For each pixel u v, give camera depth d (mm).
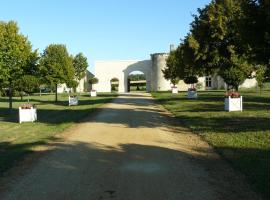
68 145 13305
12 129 19297
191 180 8734
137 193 7828
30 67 32312
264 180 8438
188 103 32031
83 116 23859
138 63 87188
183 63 42344
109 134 15609
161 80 81562
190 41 35781
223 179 8797
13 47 30484
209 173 9328
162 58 81312
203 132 15586
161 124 18875
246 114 21297
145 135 15219
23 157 11406
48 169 9906
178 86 78062
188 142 13594
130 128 17375
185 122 19141
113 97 49812
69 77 46406
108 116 23172
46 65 45688
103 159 10938
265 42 15391
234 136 14164
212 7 35062
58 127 18547
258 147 12023
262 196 7559
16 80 31359
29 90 53781
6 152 12320
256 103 29016
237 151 11594
